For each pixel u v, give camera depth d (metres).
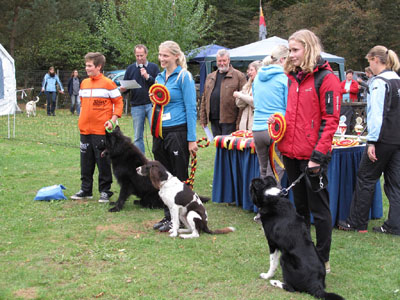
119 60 19.38
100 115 5.52
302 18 25.95
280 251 3.22
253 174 5.23
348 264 3.77
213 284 3.35
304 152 3.28
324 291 2.93
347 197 4.93
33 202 5.57
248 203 5.32
